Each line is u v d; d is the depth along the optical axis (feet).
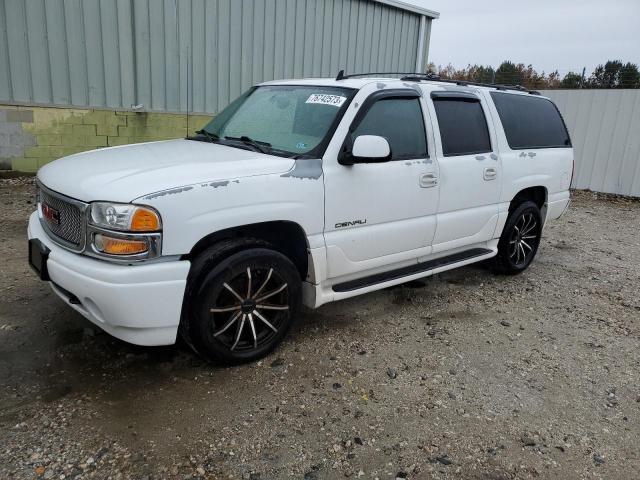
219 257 10.62
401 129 13.70
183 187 9.82
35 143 27.84
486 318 15.06
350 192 12.34
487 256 17.02
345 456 8.95
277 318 11.83
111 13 28.32
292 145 12.41
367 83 13.23
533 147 18.34
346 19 38.14
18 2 25.67
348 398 10.61
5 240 18.81
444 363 12.27
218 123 14.98
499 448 9.43
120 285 9.36
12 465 8.21
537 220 19.07
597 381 11.96
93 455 8.55
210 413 9.83
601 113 38.60
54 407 9.70
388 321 14.38
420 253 14.73
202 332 10.57
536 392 11.34
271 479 8.32
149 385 10.59
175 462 8.52
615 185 38.78
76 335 12.31
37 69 26.94
